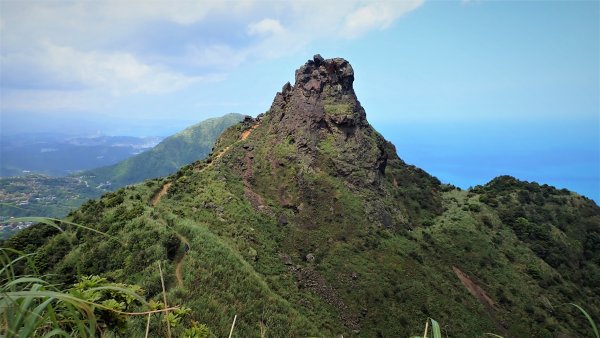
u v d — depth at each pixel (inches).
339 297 1967.3
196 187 2559.1
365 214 2694.4
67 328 200.4
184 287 1177.4
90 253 1430.9
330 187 2795.3
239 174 2920.8
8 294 123.3
